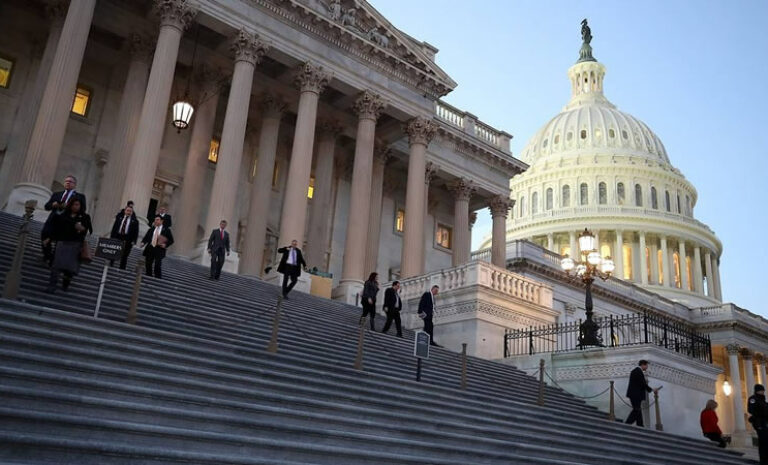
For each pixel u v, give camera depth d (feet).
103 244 37.58
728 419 214.07
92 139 96.94
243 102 88.99
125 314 40.16
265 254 113.29
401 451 30.45
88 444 21.07
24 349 27.20
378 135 119.65
